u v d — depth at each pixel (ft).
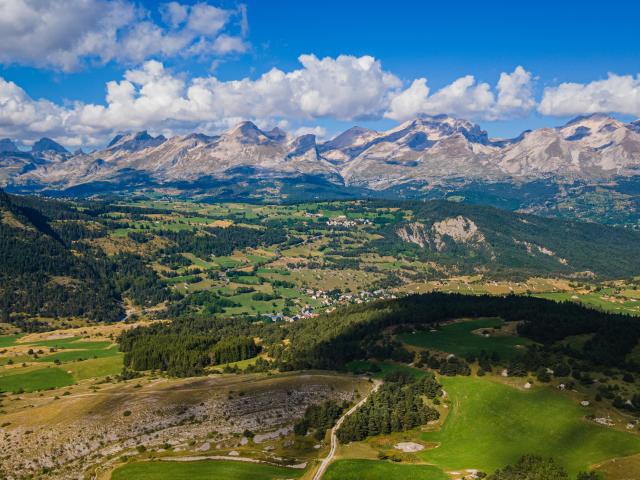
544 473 460.96
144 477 554.05
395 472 521.24
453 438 596.29
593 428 560.20
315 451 599.16
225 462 581.12
